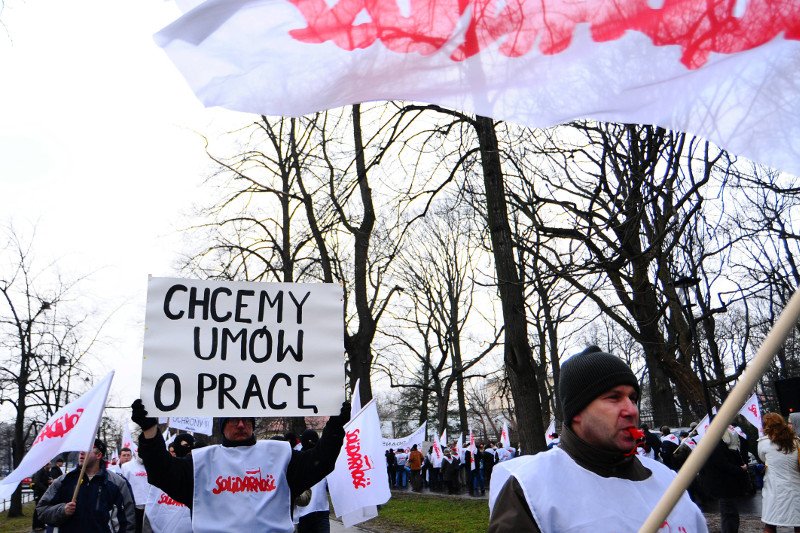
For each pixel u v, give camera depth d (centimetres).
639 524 240
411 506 2347
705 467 943
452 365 4175
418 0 277
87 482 795
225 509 458
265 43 274
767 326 2983
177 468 461
